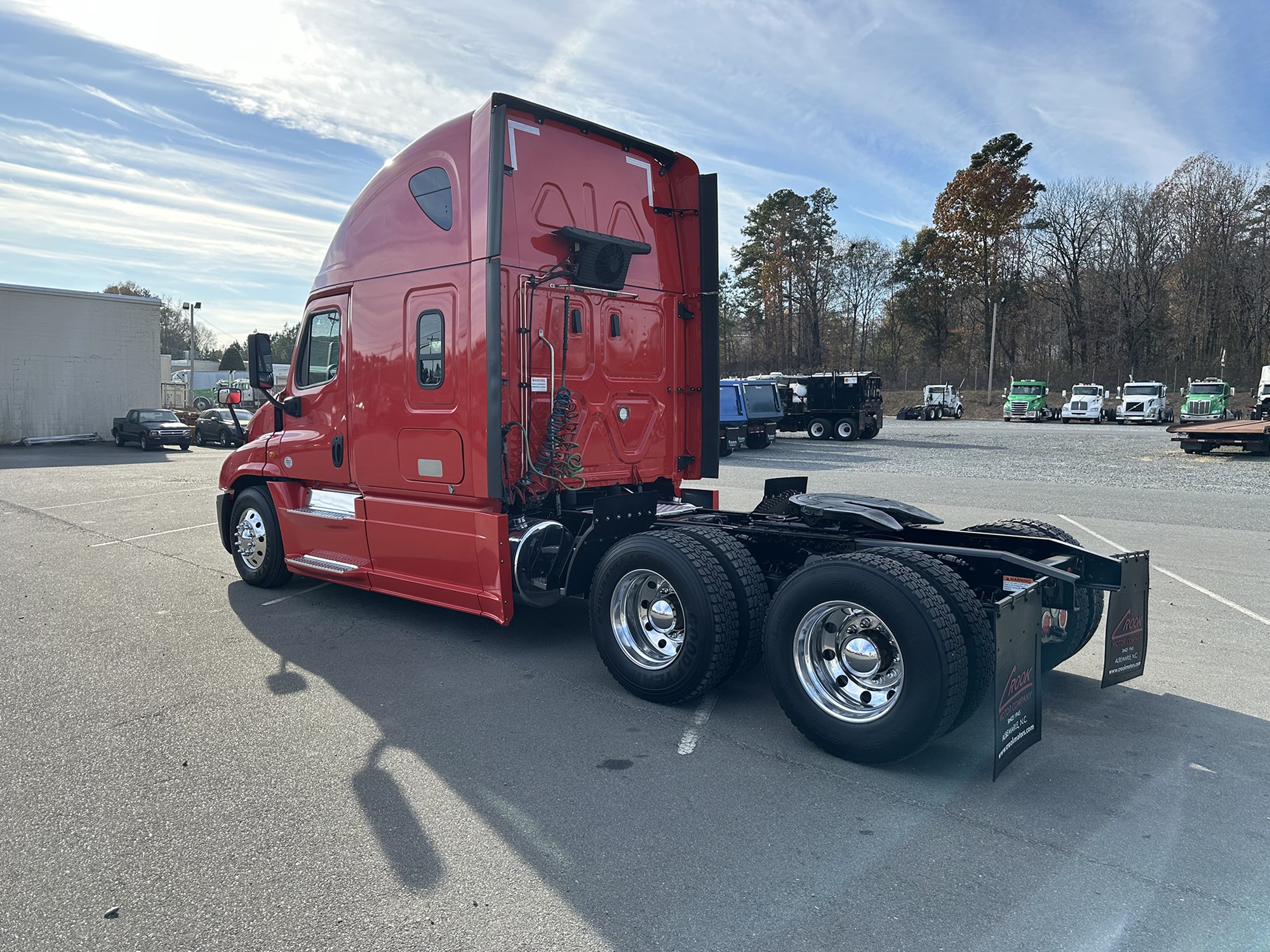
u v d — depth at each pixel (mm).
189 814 3238
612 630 4617
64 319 28266
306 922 2559
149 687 4711
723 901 2689
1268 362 61438
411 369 5363
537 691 4707
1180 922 2576
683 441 6324
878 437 32688
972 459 21156
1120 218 65625
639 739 4031
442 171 5145
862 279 78812
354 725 4172
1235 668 5090
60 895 2691
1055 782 3586
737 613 4266
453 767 3689
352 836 3078
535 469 5141
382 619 6223
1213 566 8016
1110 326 66188
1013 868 2896
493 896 2707
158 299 30625
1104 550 8750
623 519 5090
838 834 3133
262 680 4840
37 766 3660
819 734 3844
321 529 6316
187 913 2598
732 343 83188
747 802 3387
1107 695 4664
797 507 4988
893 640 3629
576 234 5223
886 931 2531
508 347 4992
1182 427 22359
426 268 5242
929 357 77438
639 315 5883
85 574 7754
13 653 5320
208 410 29094
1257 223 61406
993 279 70125
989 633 3762
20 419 27484
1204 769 3707
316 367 6316
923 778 3633
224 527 7508
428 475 5312
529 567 5129
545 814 3270
